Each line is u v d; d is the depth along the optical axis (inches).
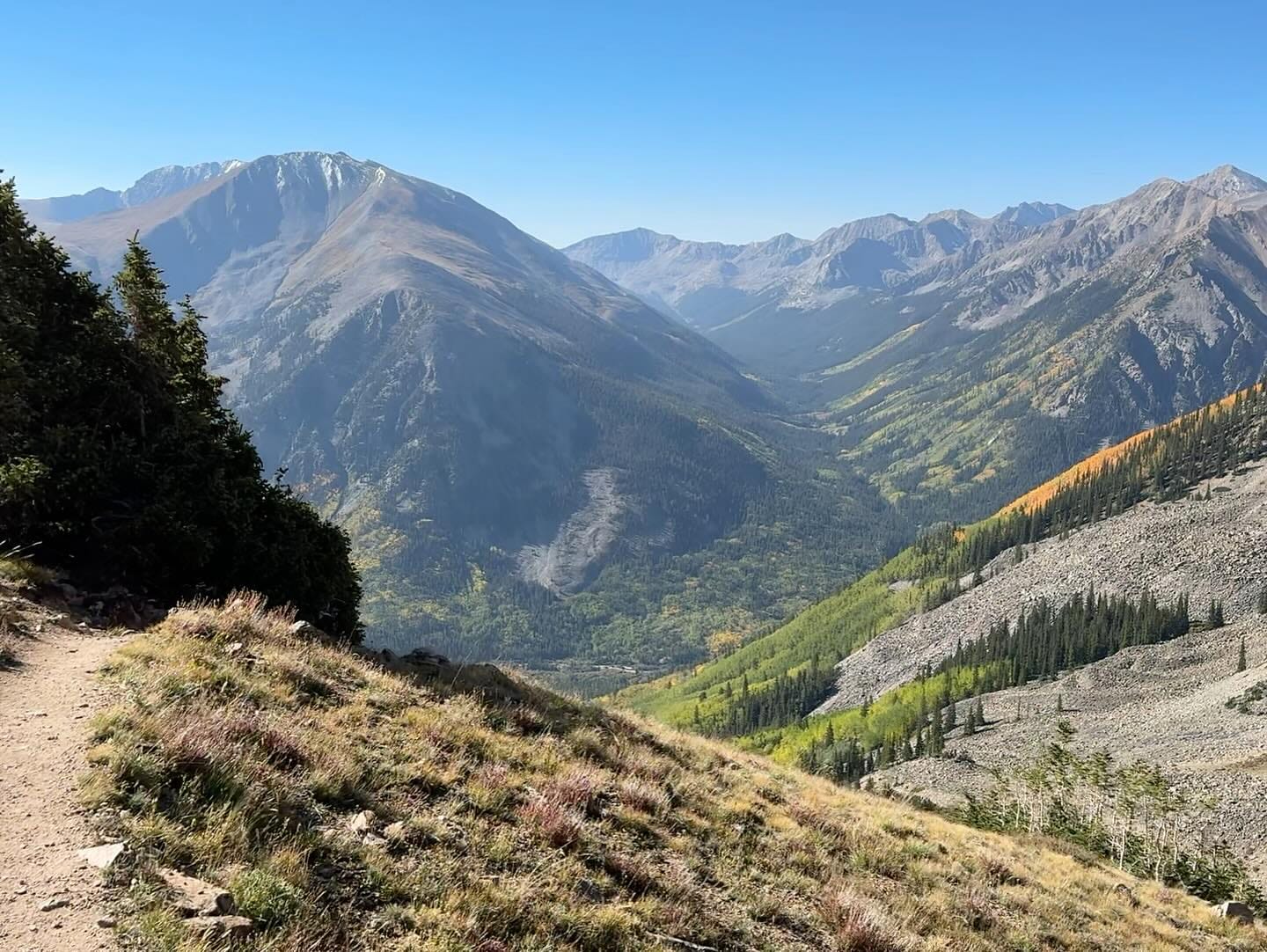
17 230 834.2
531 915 352.5
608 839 486.3
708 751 922.1
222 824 320.2
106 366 841.5
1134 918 864.3
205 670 483.2
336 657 636.1
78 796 310.7
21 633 512.4
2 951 219.1
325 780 394.9
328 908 300.4
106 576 704.4
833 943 464.4
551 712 745.6
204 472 832.3
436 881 349.7
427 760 482.0
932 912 581.0
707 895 467.5
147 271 1040.8
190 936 244.4
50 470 693.3
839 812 832.9
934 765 4453.7
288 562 869.8
